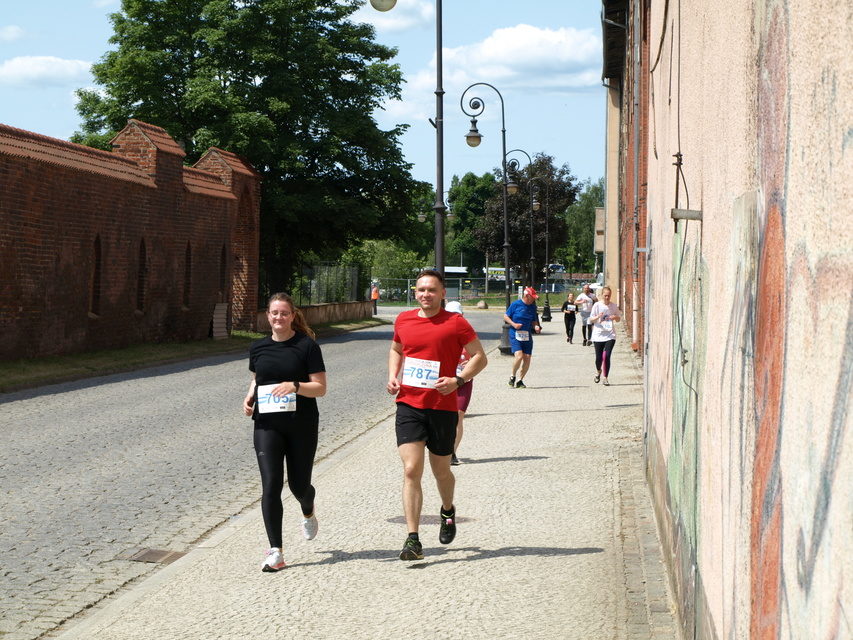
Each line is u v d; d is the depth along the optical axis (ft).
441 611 18.45
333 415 51.24
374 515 27.32
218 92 128.16
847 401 5.83
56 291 77.61
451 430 22.52
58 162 76.07
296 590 20.21
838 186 6.22
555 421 45.98
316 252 149.48
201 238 108.06
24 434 43.11
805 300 7.09
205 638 17.33
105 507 29.17
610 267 155.74
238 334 119.75
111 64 139.03
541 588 19.72
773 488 8.18
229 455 38.52
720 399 12.10
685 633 15.79
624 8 98.63
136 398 57.82
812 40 7.05
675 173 19.98
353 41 137.18
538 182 277.23
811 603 6.59
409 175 140.67
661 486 23.06
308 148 130.31
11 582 21.58
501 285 341.21
